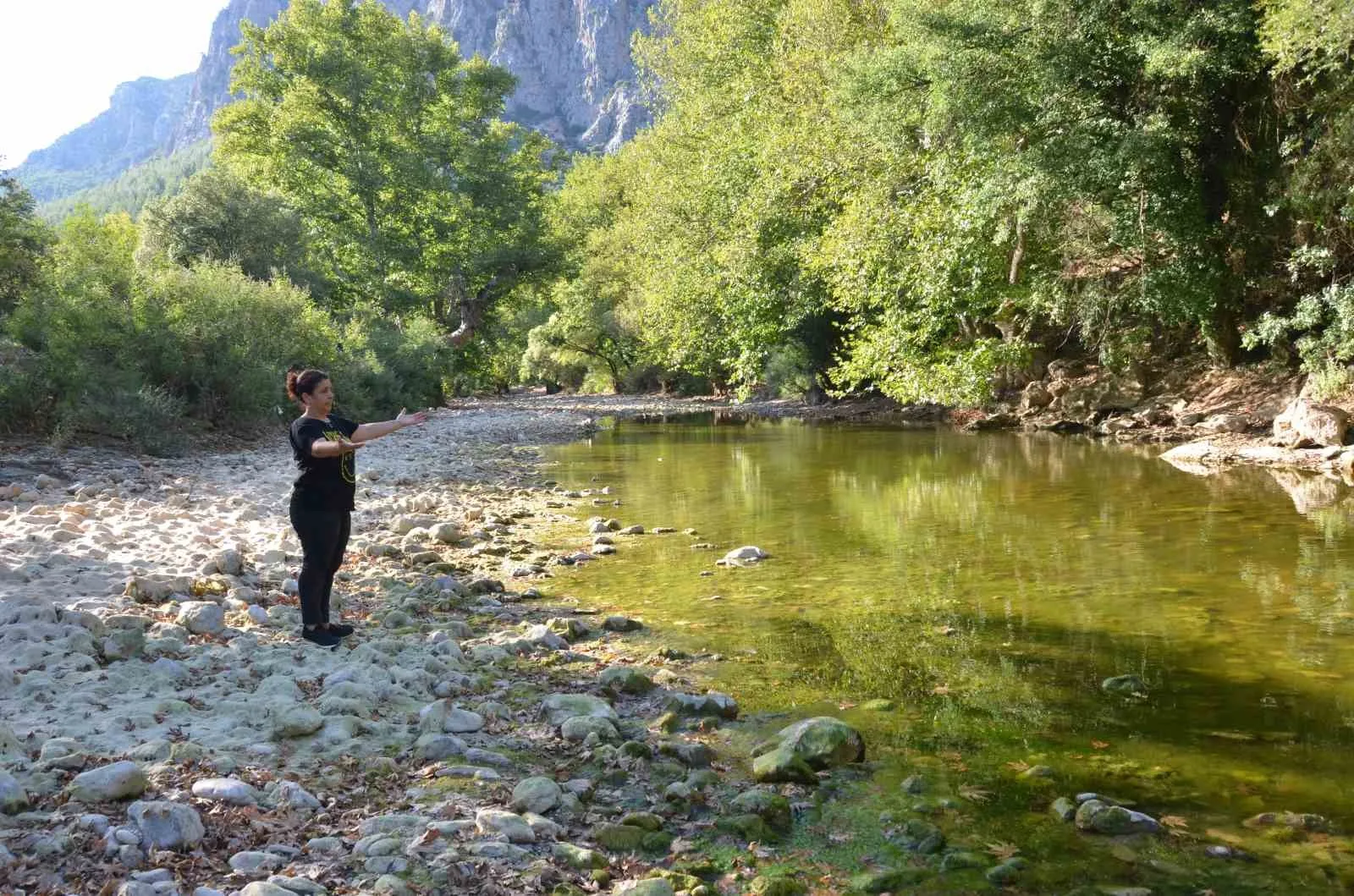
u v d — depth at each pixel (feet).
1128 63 50.85
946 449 60.59
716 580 26.08
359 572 26.94
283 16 138.72
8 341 58.85
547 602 24.02
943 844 11.17
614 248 158.61
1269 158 52.26
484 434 85.76
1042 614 21.50
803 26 76.38
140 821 10.55
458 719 14.92
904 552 29.22
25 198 75.36
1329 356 50.19
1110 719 15.11
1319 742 13.89
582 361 212.43
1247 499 36.37
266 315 75.00
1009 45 51.70
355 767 13.29
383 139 142.51
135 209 550.36
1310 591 22.52
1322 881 10.11
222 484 44.19
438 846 10.81
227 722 14.52
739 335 86.63
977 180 58.75
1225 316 63.62
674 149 107.34
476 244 151.84
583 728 14.84
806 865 10.84
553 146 169.48
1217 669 17.31
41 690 15.26
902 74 57.47
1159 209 52.85
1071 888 10.09
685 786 12.69
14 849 10.05
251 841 10.79
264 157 140.36
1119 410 68.59
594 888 10.19
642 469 55.47
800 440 71.97
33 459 46.01
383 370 102.22
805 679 17.61
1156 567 25.77
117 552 26.37
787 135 76.18
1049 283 65.00
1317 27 38.60
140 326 61.00
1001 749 14.06
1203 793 12.37
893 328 69.56
